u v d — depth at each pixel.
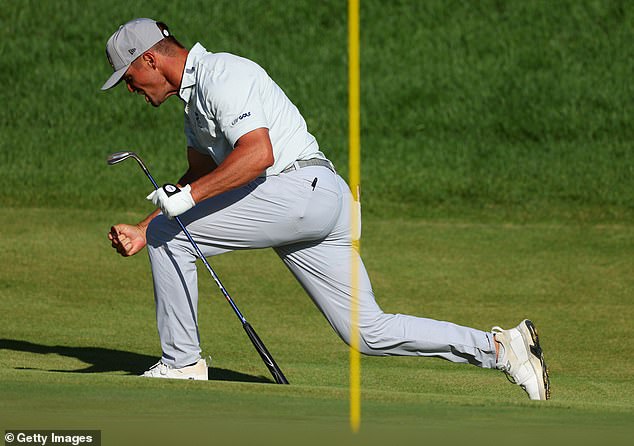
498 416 14.30
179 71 18.98
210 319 27.94
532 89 50.06
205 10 55.19
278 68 52.09
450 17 54.44
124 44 18.91
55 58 52.81
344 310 19.75
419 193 43.19
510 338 19.44
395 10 54.91
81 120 49.16
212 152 19.48
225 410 14.18
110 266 33.56
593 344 25.94
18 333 25.92
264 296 30.50
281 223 19.20
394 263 34.41
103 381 15.80
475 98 49.78
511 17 54.09
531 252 35.97
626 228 39.25
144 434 12.82
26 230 38.00
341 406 14.64
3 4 55.56
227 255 35.22
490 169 45.19
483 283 32.16
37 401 14.48
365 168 45.44
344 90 50.81
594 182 43.81
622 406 15.20
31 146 47.16
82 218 39.97
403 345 19.55
